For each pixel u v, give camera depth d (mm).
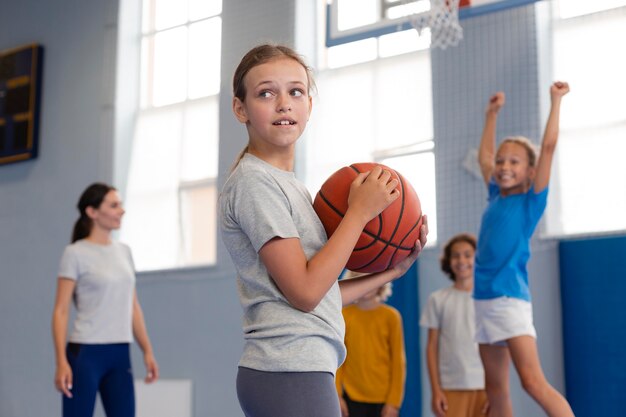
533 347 3107
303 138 5672
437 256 4855
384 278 1837
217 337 5707
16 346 6629
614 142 4543
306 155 5664
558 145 4711
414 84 5309
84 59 6812
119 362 3732
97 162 6555
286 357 1502
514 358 3125
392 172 1780
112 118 6562
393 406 3816
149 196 6465
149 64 6723
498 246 3221
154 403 5867
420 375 4734
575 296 4359
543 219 4590
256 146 1716
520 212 3256
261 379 1514
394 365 3875
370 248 1718
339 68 5684
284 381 1496
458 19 4770
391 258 1761
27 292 6672
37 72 6953
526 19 4824
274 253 1520
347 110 5594
